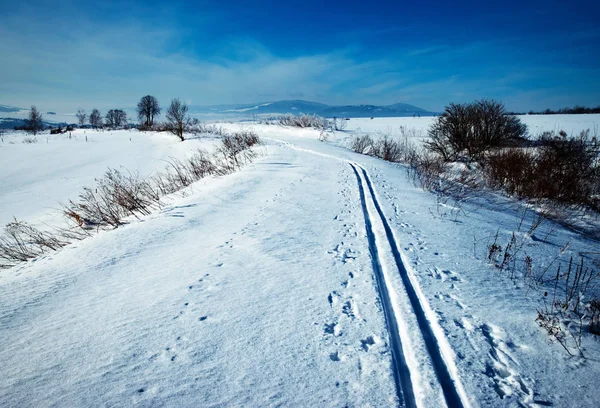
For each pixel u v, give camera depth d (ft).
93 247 15.46
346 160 48.14
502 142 45.57
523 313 10.55
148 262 13.67
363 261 14.10
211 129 123.95
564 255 16.71
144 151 88.22
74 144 102.83
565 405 7.02
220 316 9.73
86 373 7.32
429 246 16.38
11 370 7.38
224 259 13.89
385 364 7.97
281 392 6.98
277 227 18.25
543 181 30.73
